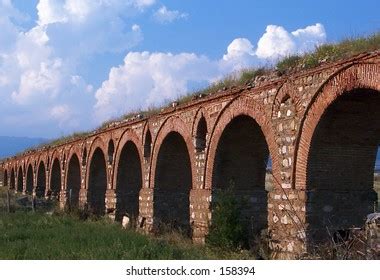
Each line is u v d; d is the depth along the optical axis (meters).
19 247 14.71
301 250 13.09
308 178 13.40
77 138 35.69
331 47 13.77
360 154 13.69
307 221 13.22
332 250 10.32
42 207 34.84
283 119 14.39
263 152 18.56
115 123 28.81
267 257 14.44
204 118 19.03
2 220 22.89
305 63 13.95
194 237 18.95
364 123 13.14
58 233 18.41
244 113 16.36
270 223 14.80
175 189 23.19
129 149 27.44
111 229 20.62
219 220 16.38
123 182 27.95
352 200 13.65
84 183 33.47
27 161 53.34
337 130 13.22
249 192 18.44
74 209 31.38
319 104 12.95
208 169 18.44
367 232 9.84
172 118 21.67
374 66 11.22
